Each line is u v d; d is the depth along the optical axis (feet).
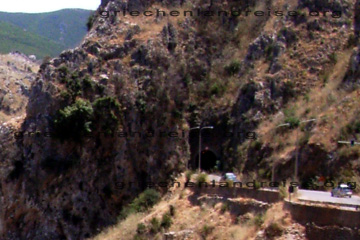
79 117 187.52
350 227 96.37
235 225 120.37
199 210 134.41
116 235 148.46
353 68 173.17
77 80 197.88
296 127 164.76
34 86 198.70
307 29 204.95
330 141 148.46
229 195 131.23
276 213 109.91
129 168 191.01
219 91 203.21
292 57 198.08
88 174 188.24
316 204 103.14
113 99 194.39
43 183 187.11
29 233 184.96
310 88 186.19
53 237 182.80
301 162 150.10
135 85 201.46
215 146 192.34
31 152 190.60
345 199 109.50
